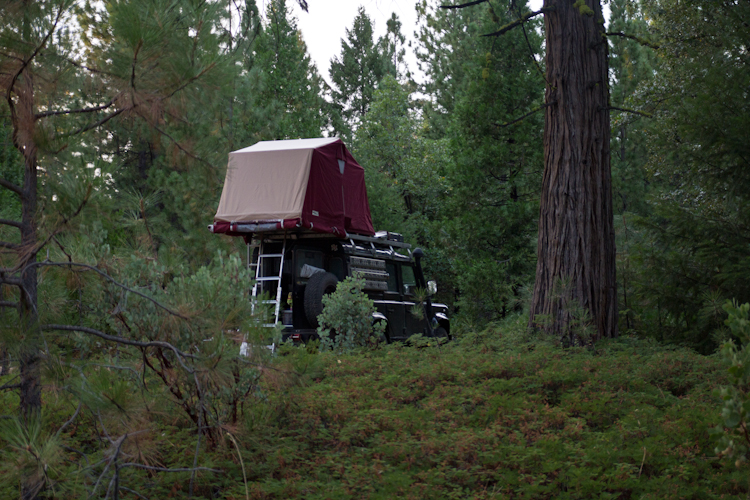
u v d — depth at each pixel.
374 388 6.99
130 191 4.65
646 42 10.37
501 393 6.89
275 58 25.39
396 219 25.78
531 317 10.41
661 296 10.34
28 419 3.50
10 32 3.59
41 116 3.89
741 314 3.48
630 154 26.22
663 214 10.48
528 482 4.46
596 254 10.17
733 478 4.28
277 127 19.56
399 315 12.84
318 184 10.80
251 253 11.17
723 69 9.89
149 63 3.94
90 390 3.56
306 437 5.52
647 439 5.11
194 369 4.11
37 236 3.91
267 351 4.52
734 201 10.22
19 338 3.53
